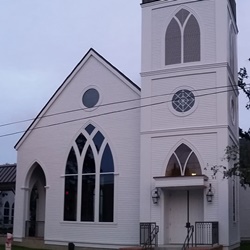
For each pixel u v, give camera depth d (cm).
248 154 2170
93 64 2995
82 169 2927
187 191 2592
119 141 2834
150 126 2672
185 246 2362
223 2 2633
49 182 3034
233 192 2723
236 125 2891
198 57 2642
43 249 2952
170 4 2748
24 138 3186
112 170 2831
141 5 2817
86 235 2845
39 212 3303
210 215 2453
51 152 3059
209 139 2531
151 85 2716
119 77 2891
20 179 3162
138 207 2719
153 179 2602
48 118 3111
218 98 2550
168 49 2717
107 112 2903
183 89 2638
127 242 2712
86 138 2945
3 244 3191
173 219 2591
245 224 3900
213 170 2330
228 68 2627
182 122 2605
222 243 2411
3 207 4534
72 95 3041
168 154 2600
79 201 2898
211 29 2636
